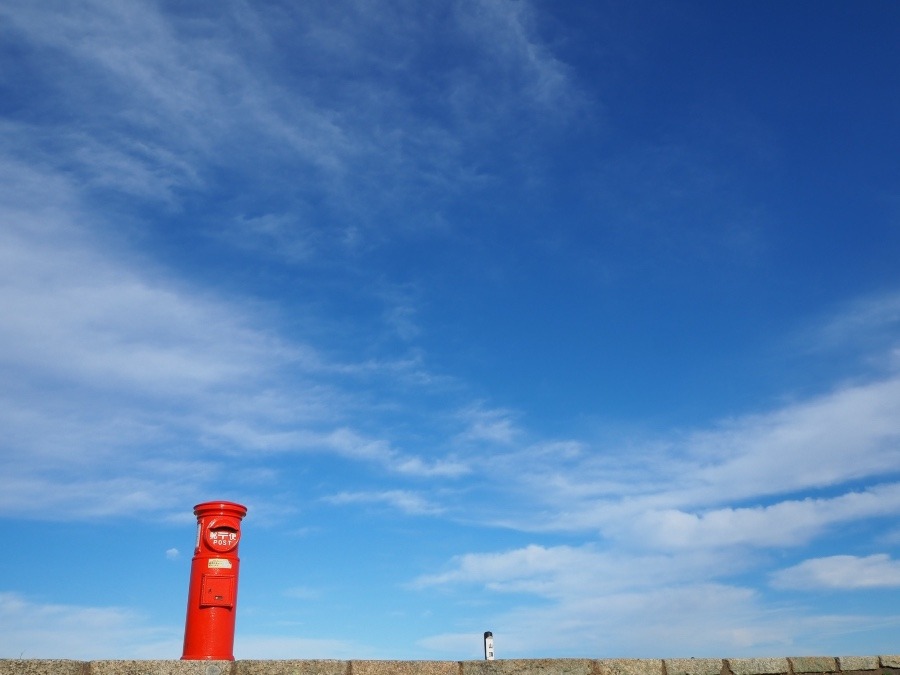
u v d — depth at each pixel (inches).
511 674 338.3
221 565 342.3
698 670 386.9
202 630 330.6
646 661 374.0
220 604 335.6
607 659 363.9
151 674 279.7
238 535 352.8
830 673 432.1
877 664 449.7
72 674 268.2
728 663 400.2
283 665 299.4
